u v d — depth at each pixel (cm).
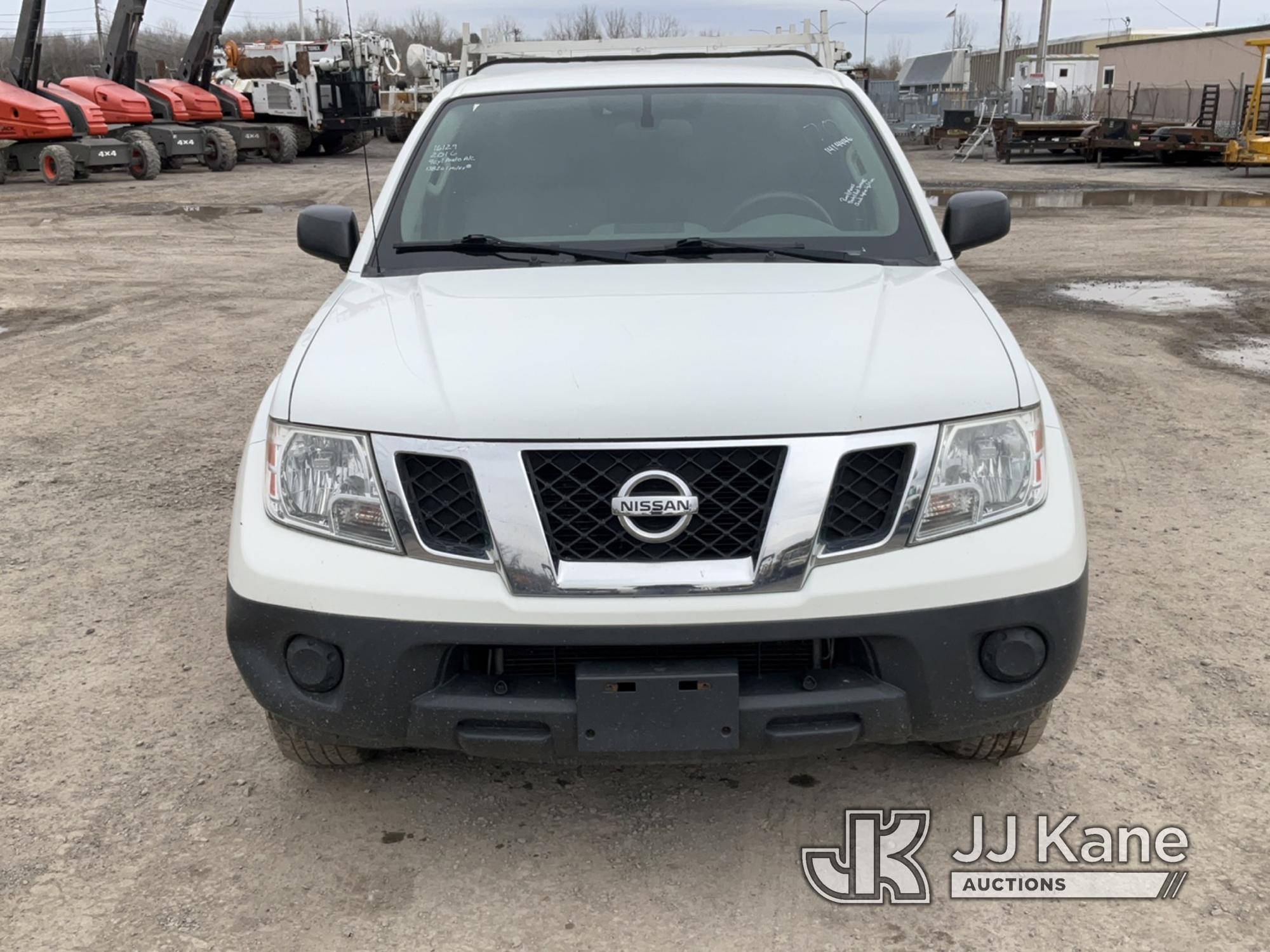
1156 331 856
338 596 233
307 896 254
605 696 229
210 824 280
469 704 233
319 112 2955
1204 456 560
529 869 263
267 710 250
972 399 239
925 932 242
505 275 306
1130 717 322
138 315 960
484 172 352
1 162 2253
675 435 226
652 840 273
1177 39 3866
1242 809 280
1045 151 3709
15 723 325
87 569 433
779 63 470
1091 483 522
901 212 337
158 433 615
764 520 227
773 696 231
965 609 231
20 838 274
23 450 586
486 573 230
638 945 238
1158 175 2614
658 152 355
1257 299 979
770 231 329
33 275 1172
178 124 2606
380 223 339
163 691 343
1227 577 417
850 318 265
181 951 237
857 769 300
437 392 238
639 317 265
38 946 238
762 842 272
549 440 227
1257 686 338
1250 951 234
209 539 462
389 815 283
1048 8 3725
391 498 234
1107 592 405
